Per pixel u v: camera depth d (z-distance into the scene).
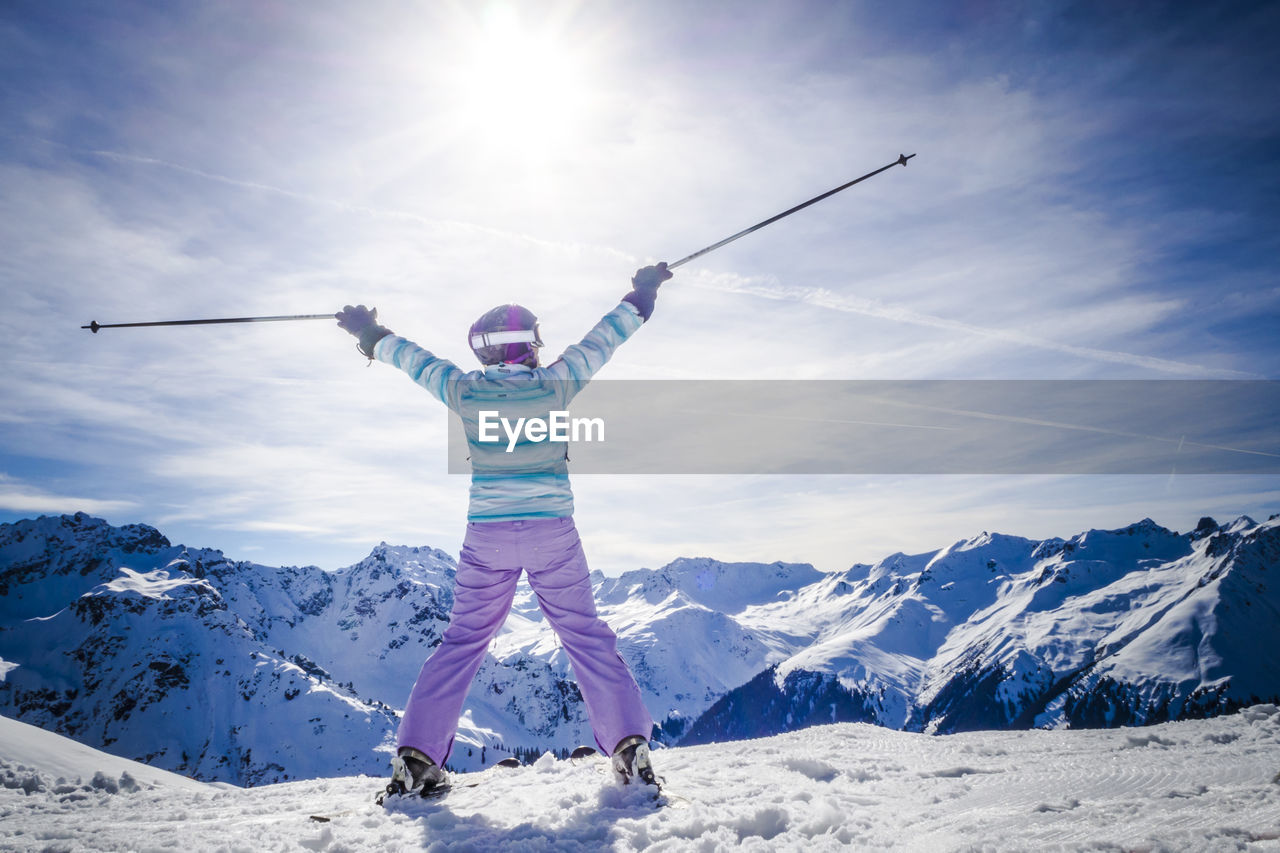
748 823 2.37
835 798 2.78
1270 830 1.70
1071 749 3.88
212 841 2.54
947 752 4.13
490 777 4.08
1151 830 1.88
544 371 3.22
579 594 3.19
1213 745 3.62
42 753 5.43
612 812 2.71
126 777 4.62
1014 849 1.81
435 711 3.17
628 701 3.07
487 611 3.23
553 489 3.19
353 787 4.18
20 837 2.72
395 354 3.42
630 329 3.43
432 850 2.32
